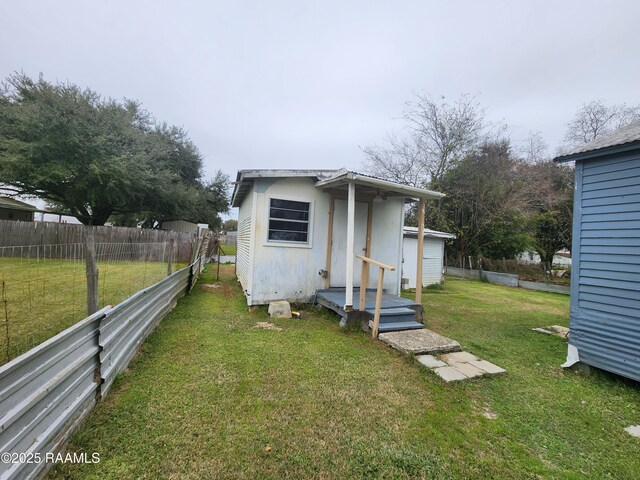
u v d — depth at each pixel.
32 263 5.45
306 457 1.98
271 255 6.12
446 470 1.93
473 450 2.15
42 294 5.29
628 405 2.94
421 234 5.77
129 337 3.21
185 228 22.19
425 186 18.20
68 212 19.97
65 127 13.62
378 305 4.63
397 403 2.73
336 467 1.91
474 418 2.57
